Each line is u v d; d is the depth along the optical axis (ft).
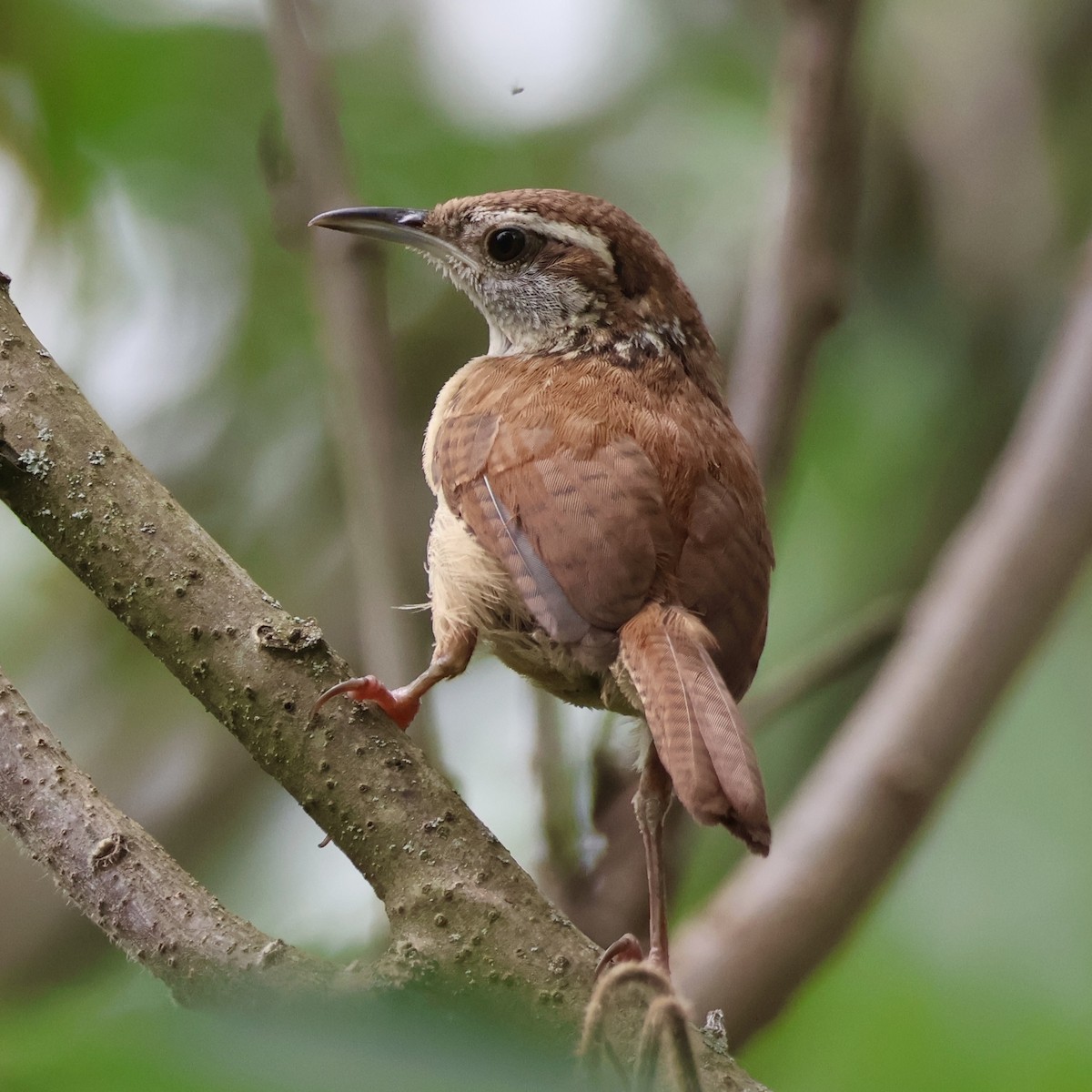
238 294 46.60
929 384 45.85
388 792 19.84
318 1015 11.30
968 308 46.26
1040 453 33.53
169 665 20.30
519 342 29.78
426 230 30.58
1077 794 43.29
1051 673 44.37
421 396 46.62
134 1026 9.96
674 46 48.21
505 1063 10.66
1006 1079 37.27
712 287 46.78
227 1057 9.78
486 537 24.16
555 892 30.50
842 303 32.83
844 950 32.60
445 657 24.50
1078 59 48.29
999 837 42.63
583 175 47.67
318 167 32.83
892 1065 37.68
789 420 32.48
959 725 31.09
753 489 25.58
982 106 47.19
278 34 33.40
